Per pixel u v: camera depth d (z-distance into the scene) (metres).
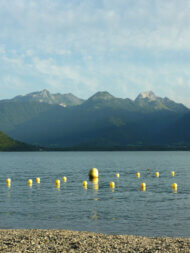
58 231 21.08
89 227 24.80
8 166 117.75
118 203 35.38
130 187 50.59
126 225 25.27
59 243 18.16
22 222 26.50
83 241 18.48
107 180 62.50
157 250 16.78
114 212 30.28
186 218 27.55
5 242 18.39
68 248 17.28
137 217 28.06
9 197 40.25
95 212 30.36
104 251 16.75
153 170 92.25
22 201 37.06
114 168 102.69
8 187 51.38
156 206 33.38
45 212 30.44
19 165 125.00
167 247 17.28
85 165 123.06
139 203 35.34
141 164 128.38
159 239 19.09
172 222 26.12
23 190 47.47
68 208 32.44
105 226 25.03
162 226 24.88
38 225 25.53
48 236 19.62
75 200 37.69
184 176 71.19
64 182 59.16
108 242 18.33
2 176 73.12
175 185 49.47
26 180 63.25
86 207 33.00
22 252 16.64
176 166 112.62
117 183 56.84
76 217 28.19
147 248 17.16
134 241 18.58
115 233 23.03
